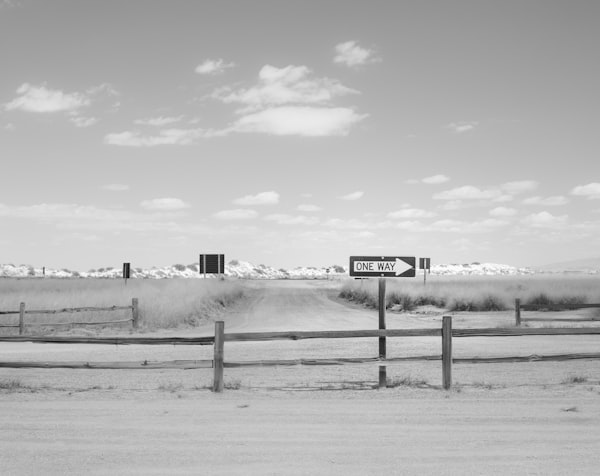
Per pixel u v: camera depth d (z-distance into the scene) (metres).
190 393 11.07
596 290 42.12
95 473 6.46
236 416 9.11
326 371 14.21
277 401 10.30
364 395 10.84
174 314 27.98
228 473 6.47
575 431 8.21
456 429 8.33
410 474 6.43
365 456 7.07
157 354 17.28
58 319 24.62
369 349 18.56
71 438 7.84
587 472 6.48
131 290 35.94
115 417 9.03
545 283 51.50
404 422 8.74
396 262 11.98
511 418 8.98
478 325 26.36
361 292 48.72
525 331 11.70
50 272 162.00
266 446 7.48
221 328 11.20
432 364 15.27
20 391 11.23
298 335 11.39
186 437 7.90
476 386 11.84
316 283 106.06
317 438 7.85
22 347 19.45
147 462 6.85
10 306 26.09
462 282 56.44
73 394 10.94
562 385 11.91
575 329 11.79
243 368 14.67
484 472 6.49
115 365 11.34
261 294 62.16
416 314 35.06
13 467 6.64
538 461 6.87
